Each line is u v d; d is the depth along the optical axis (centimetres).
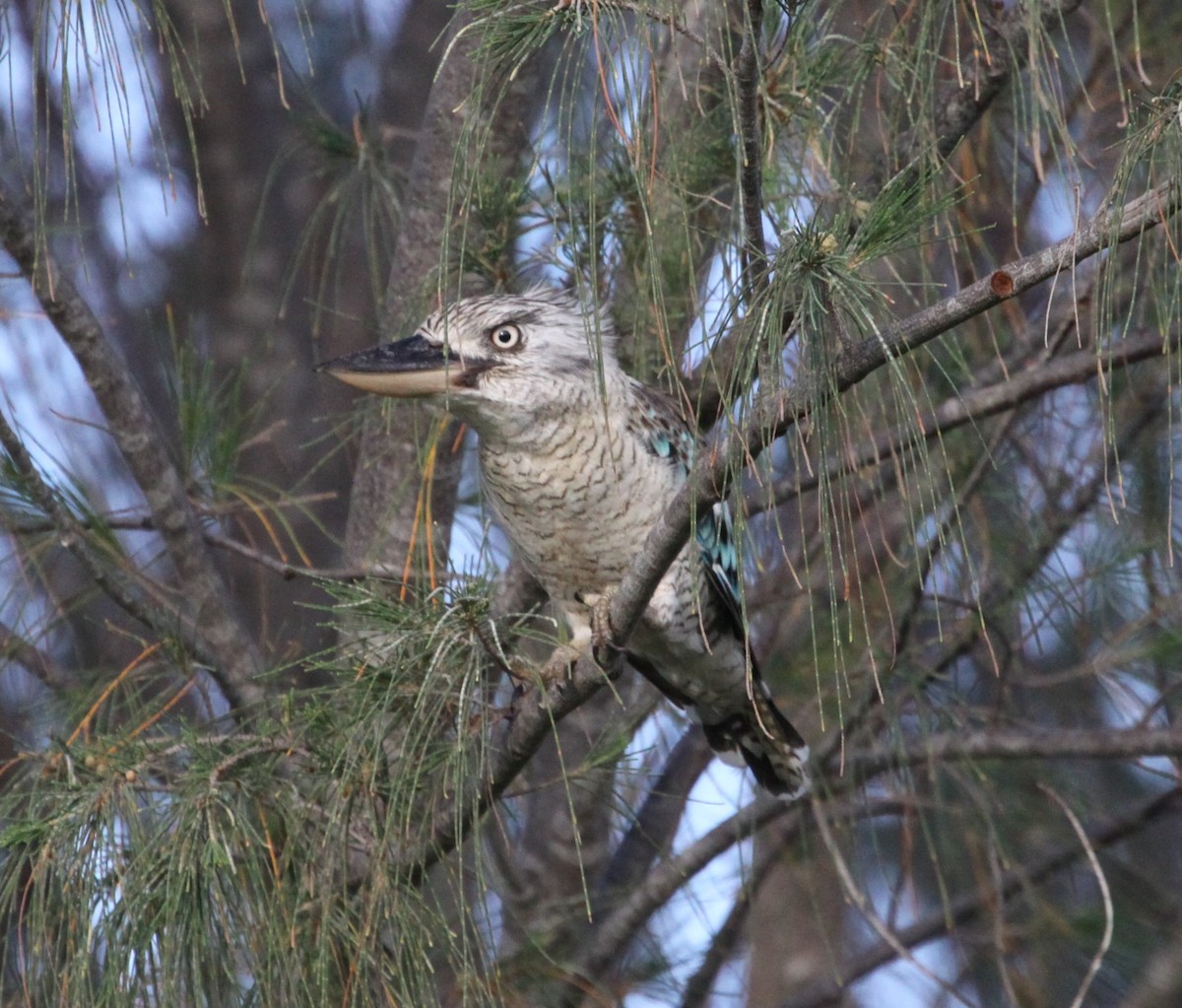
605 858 1095
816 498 985
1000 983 1105
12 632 838
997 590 964
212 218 1462
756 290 574
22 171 805
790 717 1005
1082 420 967
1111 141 884
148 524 880
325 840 628
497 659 644
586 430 795
